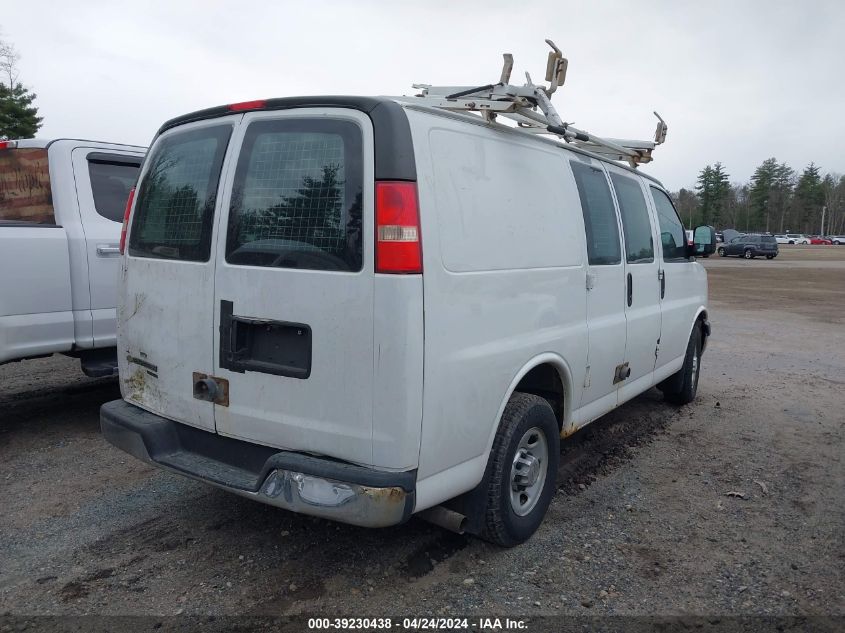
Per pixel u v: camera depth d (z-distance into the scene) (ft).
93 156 17.34
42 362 25.32
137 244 11.73
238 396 10.06
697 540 12.27
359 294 8.86
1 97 141.08
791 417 20.24
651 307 16.99
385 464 8.87
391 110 9.04
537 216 11.78
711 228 20.04
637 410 20.68
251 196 9.95
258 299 9.71
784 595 10.48
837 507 13.76
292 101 9.78
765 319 44.57
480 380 10.11
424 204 9.11
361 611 9.84
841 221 395.75
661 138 18.13
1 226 14.88
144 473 14.85
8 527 12.30
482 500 10.80
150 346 11.36
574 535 12.37
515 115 12.69
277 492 9.24
